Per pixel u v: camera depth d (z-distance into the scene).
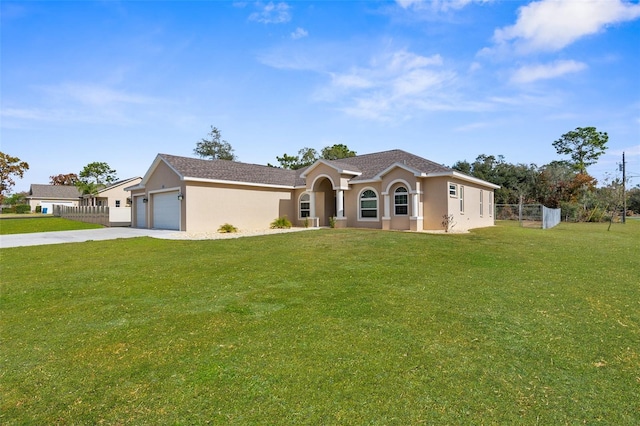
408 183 20.61
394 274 8.79
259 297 7.05
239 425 3.17
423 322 5.57
